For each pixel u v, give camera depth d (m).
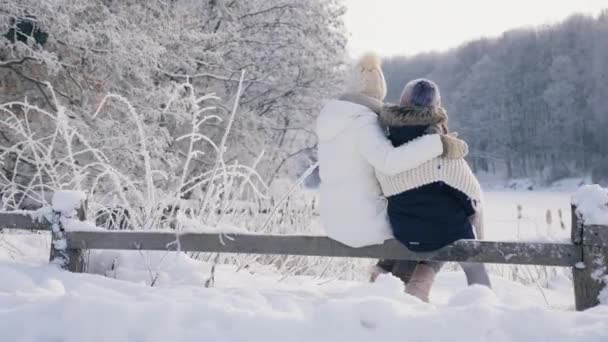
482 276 3.61
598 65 85.94
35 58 10.50
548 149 85.81
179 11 13.59
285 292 3.52
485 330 2.59
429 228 3.49
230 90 15.40
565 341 2.54
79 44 10.58
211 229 3.88
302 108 16.11
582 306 3.29
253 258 4.79
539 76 91.44
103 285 3.53
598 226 3.27
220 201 5.21
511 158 88.81
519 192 75.38
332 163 3.71
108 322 2.63
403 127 3.61
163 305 2.73
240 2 15.02
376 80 3.90
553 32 96.31
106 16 11.16
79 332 2.62
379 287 3.21
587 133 83.25
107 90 11.48
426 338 2.59
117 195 5.95
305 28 15.44
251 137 15.34
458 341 2.56
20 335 2.63
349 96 3.82
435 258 3.52
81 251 4.00
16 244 4.82
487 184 87.31
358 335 2.62
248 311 2.76
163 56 13.00
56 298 2.82
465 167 3.59
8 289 3.37
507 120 90.38
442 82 108.31
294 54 14.94
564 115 85.69
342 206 3.67
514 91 92.06
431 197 3.53
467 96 96.81
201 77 14.70
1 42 10.30
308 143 17.38
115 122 10.52
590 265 3.28
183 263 4.30
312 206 6.36
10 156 10.29
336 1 15.71
